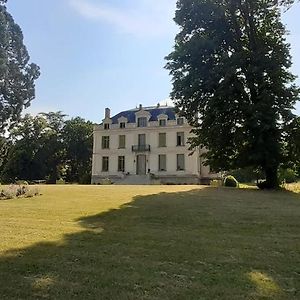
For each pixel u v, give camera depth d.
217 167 25.59
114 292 4.83
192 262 6.28
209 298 4.65
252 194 18.94
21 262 6.19
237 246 7.54
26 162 65.00
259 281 5.30
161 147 56.59
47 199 15.96
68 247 7.26
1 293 4.80
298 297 4.71
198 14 24.83
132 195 17.77
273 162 22.91
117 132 59.44
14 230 8.95
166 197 16.80
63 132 70.19
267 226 9.98
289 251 7.17
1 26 20.39
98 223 10.16
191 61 24.61
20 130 65.25
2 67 20.27
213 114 23.61
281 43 24.14
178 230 9.30
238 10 25.56
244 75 23.64
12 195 16.66
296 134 22.70
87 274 5.58
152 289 4.95
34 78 22.72
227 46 25.25
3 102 21.78
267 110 22.22
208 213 12.07
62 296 4.70
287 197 17.64
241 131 23.23
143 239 8.10
